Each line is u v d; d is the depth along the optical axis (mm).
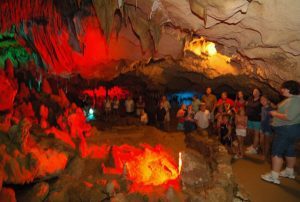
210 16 4438
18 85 9695
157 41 6254
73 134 8047
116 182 5176
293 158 5285
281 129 4906
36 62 9766
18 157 4793
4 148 4715
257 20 4234
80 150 6566
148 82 13344
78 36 7957
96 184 5090
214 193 4344
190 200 4414
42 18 7672
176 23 5578
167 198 4414
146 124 11375
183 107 9742
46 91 10398
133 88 15992
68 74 9781
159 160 6156
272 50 5035
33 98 9383
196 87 13953
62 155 5664
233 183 4816
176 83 13508
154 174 5711
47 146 6211
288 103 4660
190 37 6871
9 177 4469
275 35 4371
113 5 5523
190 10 4711
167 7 5012
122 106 15562
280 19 3955
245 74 8383
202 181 4980
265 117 6238
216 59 8359
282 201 4566
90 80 14180
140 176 5633
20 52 10289
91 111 13047
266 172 5734
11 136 5027
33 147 5586
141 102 12875
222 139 7066
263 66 6258
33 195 4664
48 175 5180
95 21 7723
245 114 6938
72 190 4922
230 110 7234
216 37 5523
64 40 8188
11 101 7309
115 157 6094
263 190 4938
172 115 14594
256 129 6750
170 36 7172
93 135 8969
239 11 4180
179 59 9055
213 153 5996
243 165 6156
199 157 5676
